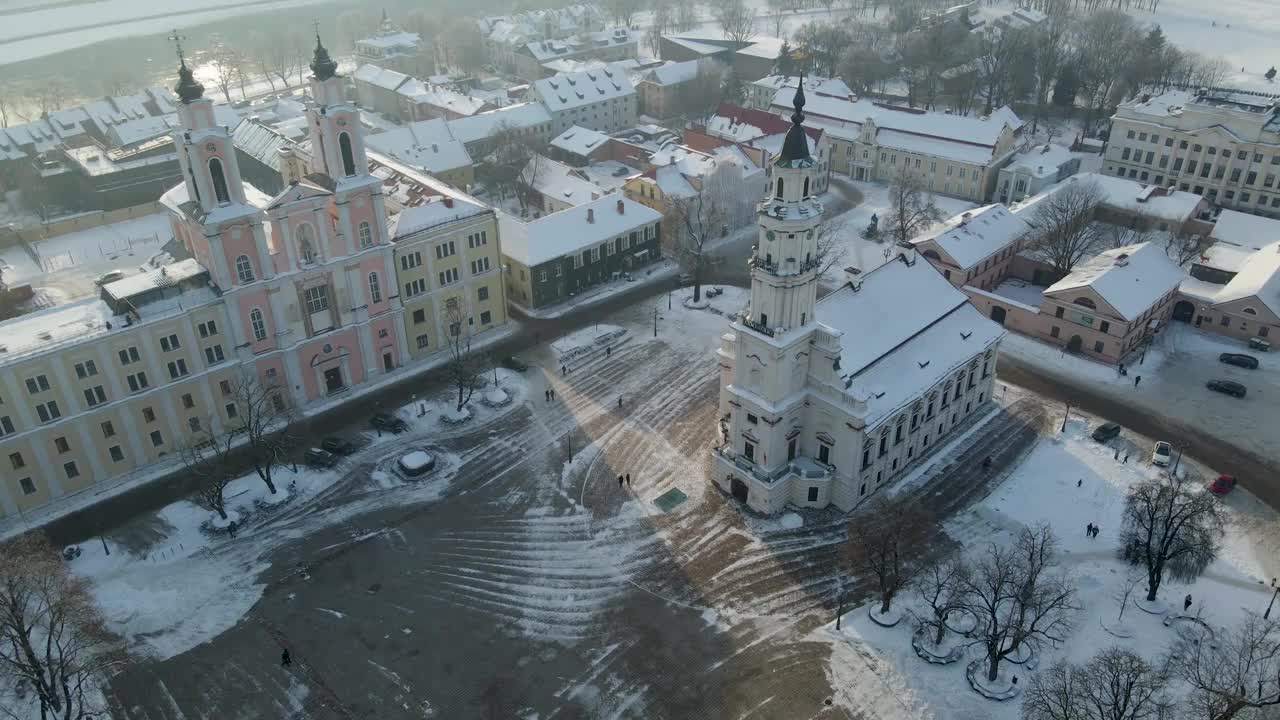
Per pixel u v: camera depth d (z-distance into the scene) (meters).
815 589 85.56
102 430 99.19
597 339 130.00
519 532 93.56
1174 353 127.19
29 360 92.00
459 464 104.25
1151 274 129.12
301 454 106.06
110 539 93.00
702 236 142.62
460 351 127.38
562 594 85.44
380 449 106.81
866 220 174.50
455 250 124.12
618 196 152.75
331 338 113.94
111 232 174.50
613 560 89.62
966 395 109.06
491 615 83.06
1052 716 67.25
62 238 172.00
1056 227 146.00
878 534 81.06
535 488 100.06
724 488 98.88
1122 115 185.75
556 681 76.12
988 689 73.31
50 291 148.50
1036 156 185.88
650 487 99.81
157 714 73.44
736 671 76.81
